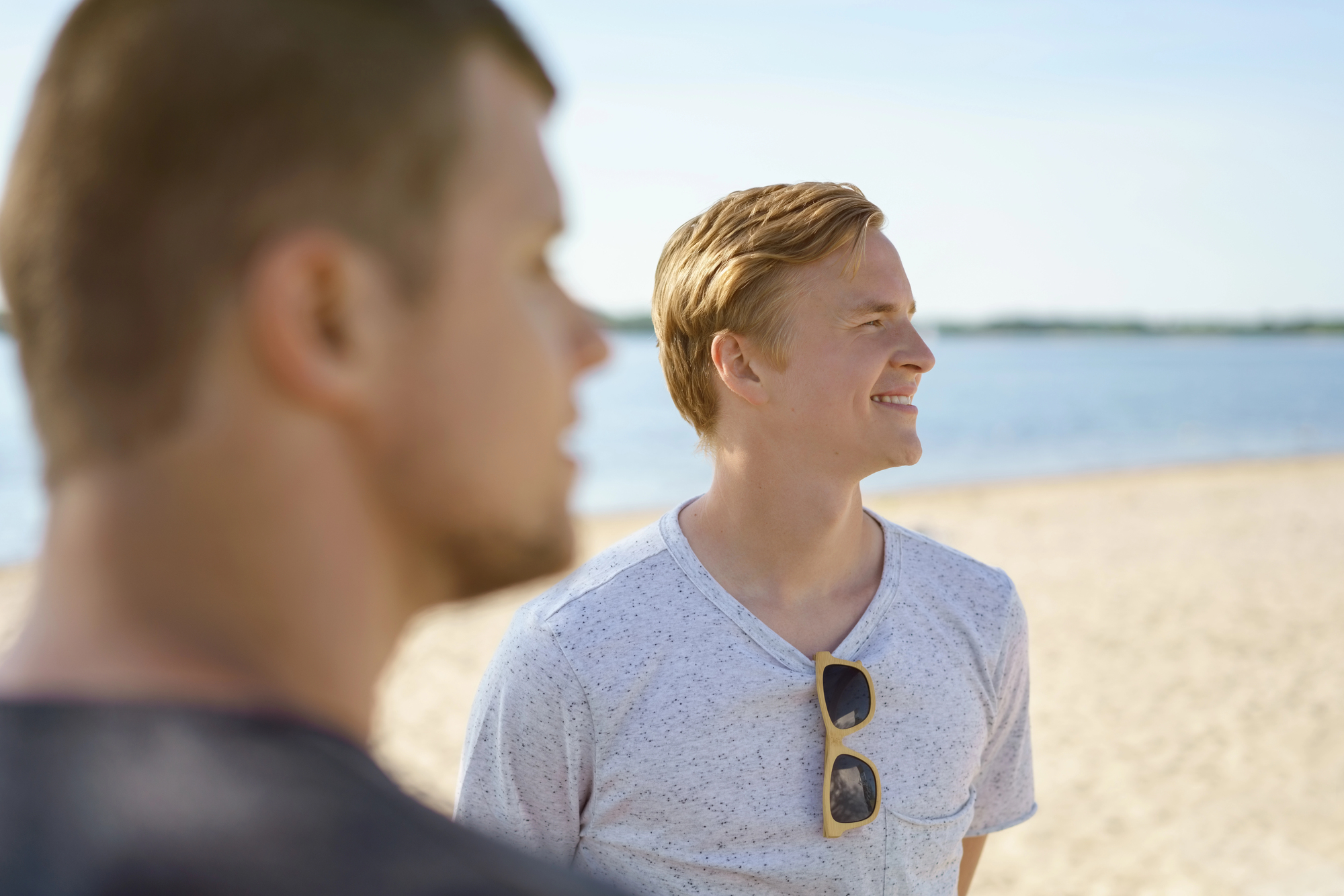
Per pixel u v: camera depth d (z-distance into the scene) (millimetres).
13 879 388
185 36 450
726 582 1619
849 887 1520
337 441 481
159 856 393
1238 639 8273
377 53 475
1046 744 6184
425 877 421
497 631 8141
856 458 1568
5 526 15992
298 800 418
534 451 553
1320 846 4816
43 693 430
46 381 465
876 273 1555
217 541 455
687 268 1660
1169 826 5074
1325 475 21609
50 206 458
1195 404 48156
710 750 1512
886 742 1550
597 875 1577
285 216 446
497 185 532
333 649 491
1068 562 11742
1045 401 49344
